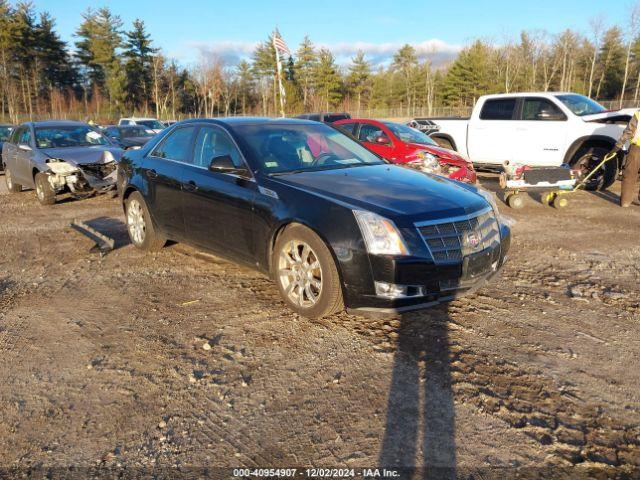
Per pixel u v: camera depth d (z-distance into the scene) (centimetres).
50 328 404
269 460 251
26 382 325
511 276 507
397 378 319
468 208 385
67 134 1045
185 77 7912
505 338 371
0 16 5709
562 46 6988
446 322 398
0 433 275
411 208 367
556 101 1041
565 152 1020
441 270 358
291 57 7806
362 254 354
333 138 525
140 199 579
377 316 363
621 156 980
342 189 397
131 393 310
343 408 290
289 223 401
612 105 4572
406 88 7962
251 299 451
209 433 272
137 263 564
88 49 7081
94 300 460
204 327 397
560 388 307
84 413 291
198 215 494
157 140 581
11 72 6062
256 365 338
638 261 554
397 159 981
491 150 1135
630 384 311
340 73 7794
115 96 6850
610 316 409
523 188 848
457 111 6625
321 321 403
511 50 7225
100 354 359
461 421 277
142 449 261
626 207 858
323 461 249
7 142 1130
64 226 770
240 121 508
